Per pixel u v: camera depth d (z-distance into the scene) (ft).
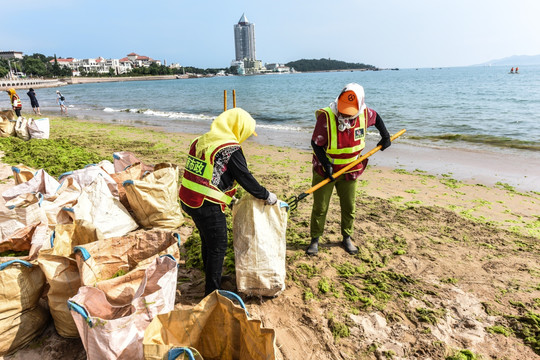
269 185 24.06
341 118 12.36
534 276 12.92
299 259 14.30
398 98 109.09
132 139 42.80
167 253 10.32
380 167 30.09
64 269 9.62
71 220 13.48
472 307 11.29
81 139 41.81
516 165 29.73
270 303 11.60
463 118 61.00
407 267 13.73
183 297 11.68
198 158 9.97
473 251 14.90
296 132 50.42
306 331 10.33
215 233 10.33
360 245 15.47
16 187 16.05
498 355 9.43
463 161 31.55
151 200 15.74
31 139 36.88
